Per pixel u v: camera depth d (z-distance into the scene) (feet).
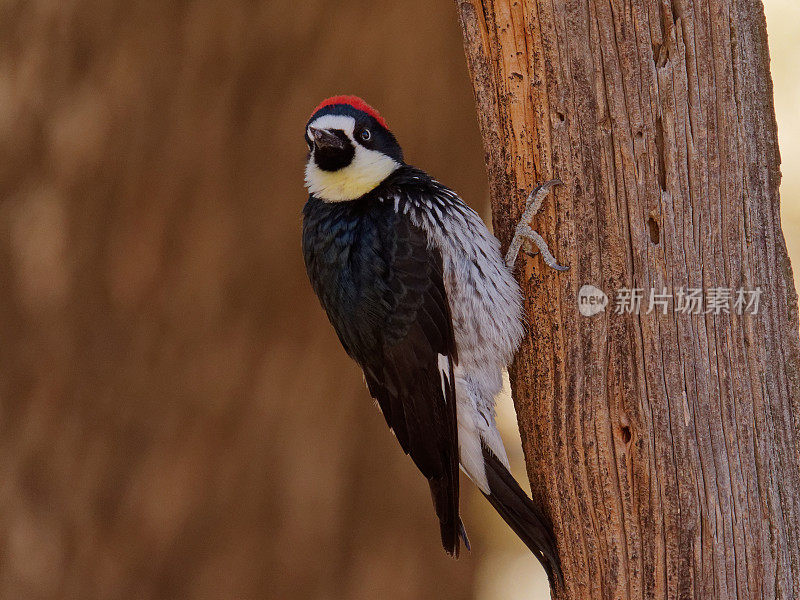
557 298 22.57
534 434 23.38
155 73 37.06
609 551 22.13
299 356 37.52
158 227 36.94
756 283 21.66
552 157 22.25
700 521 21.45
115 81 36.99
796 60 61.21
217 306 37.14
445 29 38.32
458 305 25.70
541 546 23.15
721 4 21.03
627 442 21.89
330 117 26.96
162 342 36.99
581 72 21.65
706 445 21.48
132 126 36.99
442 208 26.22
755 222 21.66
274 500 37.60
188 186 37.06
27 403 36.94
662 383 21.53
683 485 21.47
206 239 37.06
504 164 23.03
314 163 27.40
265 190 37.24
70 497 36.58
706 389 21.52
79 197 37.01
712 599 21.50
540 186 22.45
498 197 23.41
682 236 21.43
